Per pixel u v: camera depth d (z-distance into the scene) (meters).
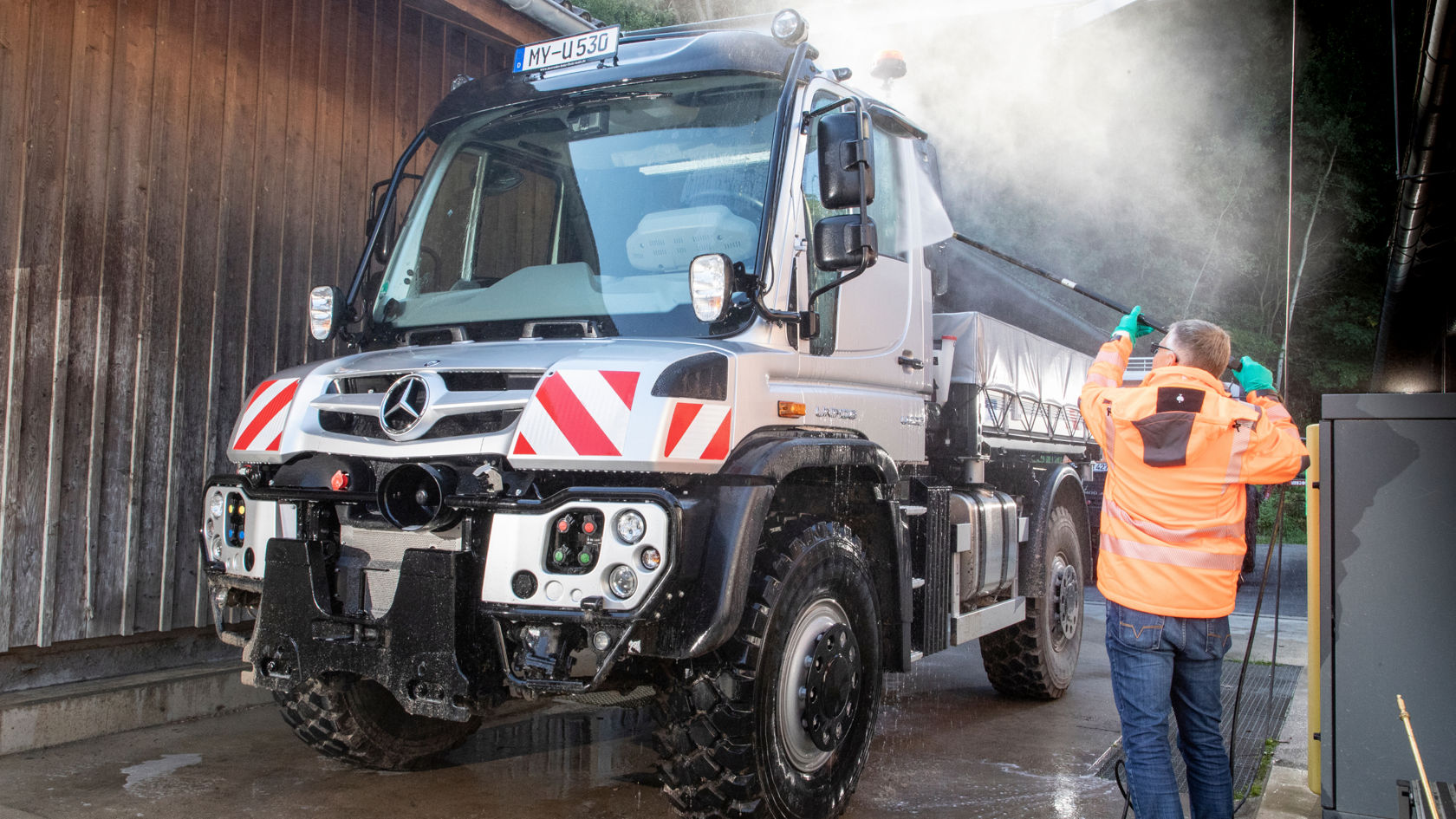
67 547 4.63
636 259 3.70
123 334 4.82
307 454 3.40
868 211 4.21
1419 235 5.26
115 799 3.78
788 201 3.62
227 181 5.26
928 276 4.68
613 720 5.16
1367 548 2.70
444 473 3.09
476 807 3.80
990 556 5.06
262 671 3.29
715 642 2.95
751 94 3.82
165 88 4.97
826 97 4.00
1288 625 8.42
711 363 3.16
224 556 3.62
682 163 3.80
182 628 5.15
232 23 5.27
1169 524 3.06
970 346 5.05
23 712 4.34
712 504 3.09
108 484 4.79
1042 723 5.32
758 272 3.44
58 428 4.58
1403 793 2.62
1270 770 4.25
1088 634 8.20
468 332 3.81
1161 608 3.03
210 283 5.19
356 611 3.29
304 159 5.66
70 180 4.60
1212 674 3.11
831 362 3.79
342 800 3.84
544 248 3.91
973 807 3.93
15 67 4.39
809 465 3.42
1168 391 3.10
